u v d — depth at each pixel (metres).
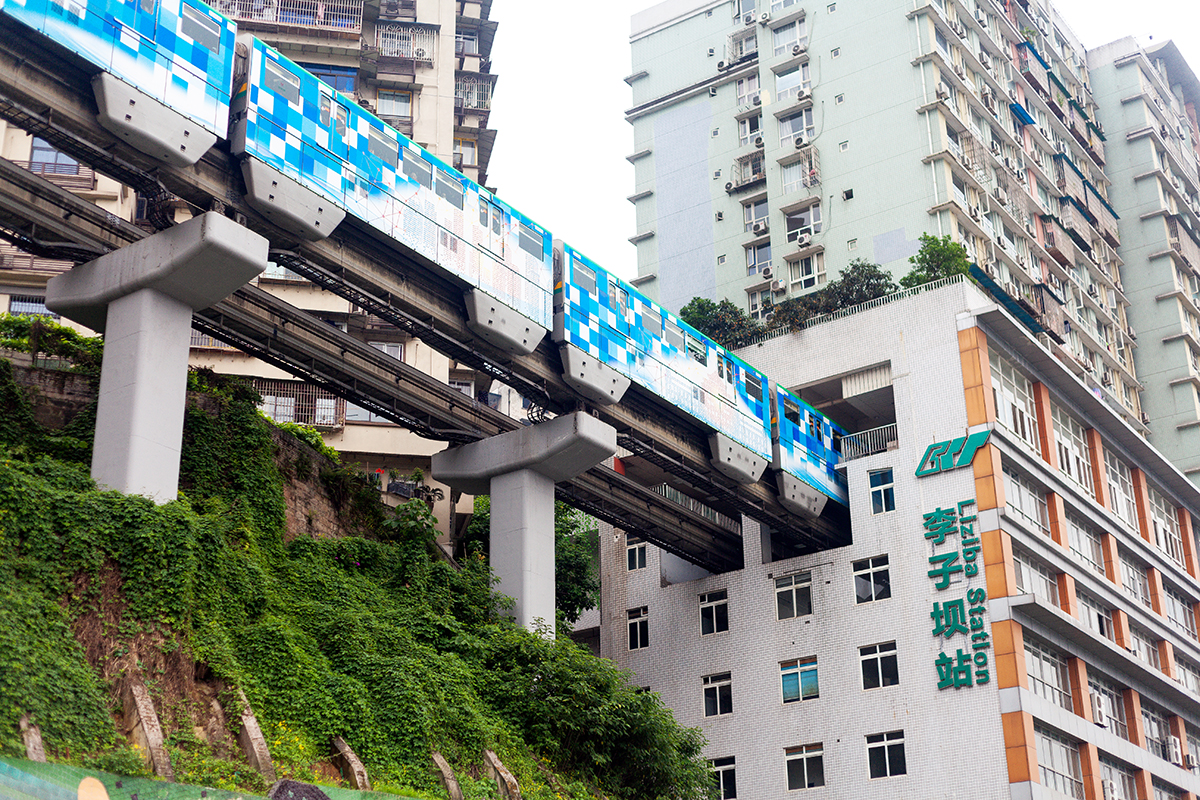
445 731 28.02
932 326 46.44
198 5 28.06
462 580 34.59
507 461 36.69
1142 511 53.69
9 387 28.56
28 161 43.25
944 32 65.19
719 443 41.47
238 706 23.39
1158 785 47.38
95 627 22.52
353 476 36.25
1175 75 91.19
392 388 34.56
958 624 41.66
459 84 56.84
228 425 31.88
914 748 41.25
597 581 51.91
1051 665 43.03
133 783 18.38
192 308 28.23
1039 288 66.25
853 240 62.41
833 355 48.69
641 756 33.72
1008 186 66.31
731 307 55.25
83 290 28.12
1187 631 55.09
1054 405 49.47
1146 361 77.25
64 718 20.23
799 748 43.84
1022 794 38.53
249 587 26.81
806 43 67.75
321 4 52.00
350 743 25.55
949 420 44.69
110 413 26.62
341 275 31.11
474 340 34.12
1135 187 80.62
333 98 30.80
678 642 48.25
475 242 33.81
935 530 43.38
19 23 24.59
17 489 22.92
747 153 68.31
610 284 38.47
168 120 26.70
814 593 45.41
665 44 74.81
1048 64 77.25
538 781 30.11
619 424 38.56
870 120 63.97
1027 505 44.84
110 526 23.62
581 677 33.34
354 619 28.94
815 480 45.47
